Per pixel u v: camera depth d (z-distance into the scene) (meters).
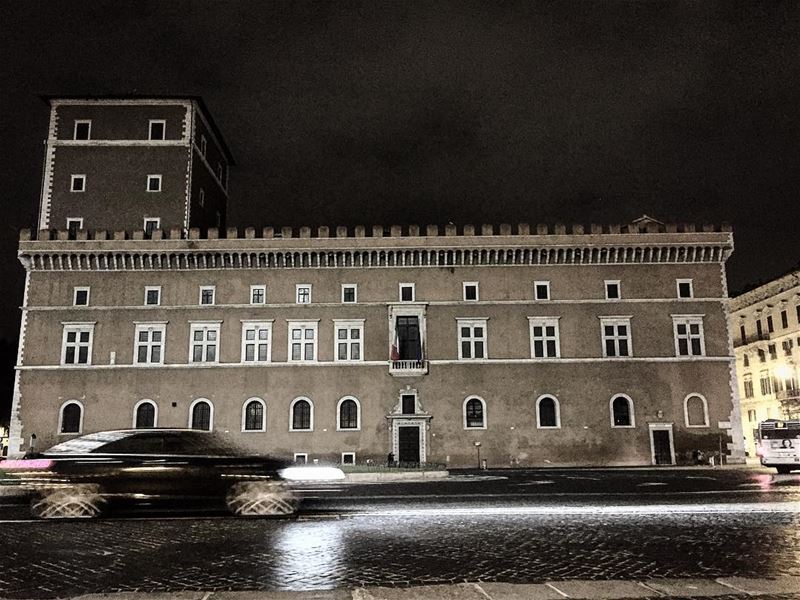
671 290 58.81
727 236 58.84
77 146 63.41
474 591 9.39
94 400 56.03
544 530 15.45
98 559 12.23
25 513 20.05
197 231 59.72
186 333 57.47
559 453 55.78
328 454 55.53
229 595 9.23
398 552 12.71
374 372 57.03
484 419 56.31
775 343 74.75
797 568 11.01
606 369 57.34
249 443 55.41
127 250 57.88
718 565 11.27
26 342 57.06
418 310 58.09
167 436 19.39
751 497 24.22
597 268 59.19
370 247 58.34
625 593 9.23
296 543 13.84
